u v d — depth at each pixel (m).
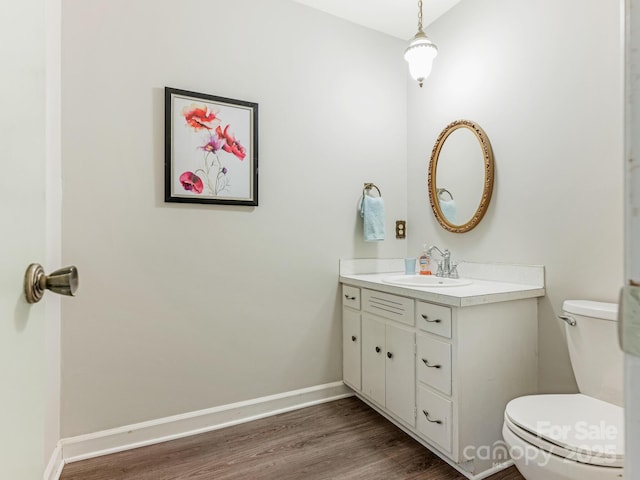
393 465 1.66
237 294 2.09
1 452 0.47
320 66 2.36
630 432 0.28
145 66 1.86
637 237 0.29
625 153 0.30
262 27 2.16
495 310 1.63
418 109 2.60
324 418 2.11
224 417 2.05
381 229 2.45
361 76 2.52
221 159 2.02
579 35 1.64
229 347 2.07
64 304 1.69
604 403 1.37
